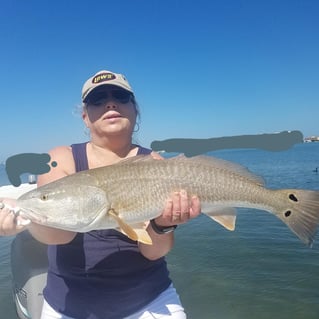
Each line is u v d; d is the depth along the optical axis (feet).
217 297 6.36
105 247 3.03
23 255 4.35
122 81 3.25
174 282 7.04
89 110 3.28
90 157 3.35
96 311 3.02
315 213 2.99
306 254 8.14
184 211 2.85
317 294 6.30
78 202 2.81
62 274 3.10
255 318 5.70
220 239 9.57
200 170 3.00
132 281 3.08
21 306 4.22
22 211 2.77
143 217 2.90
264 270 7.37
